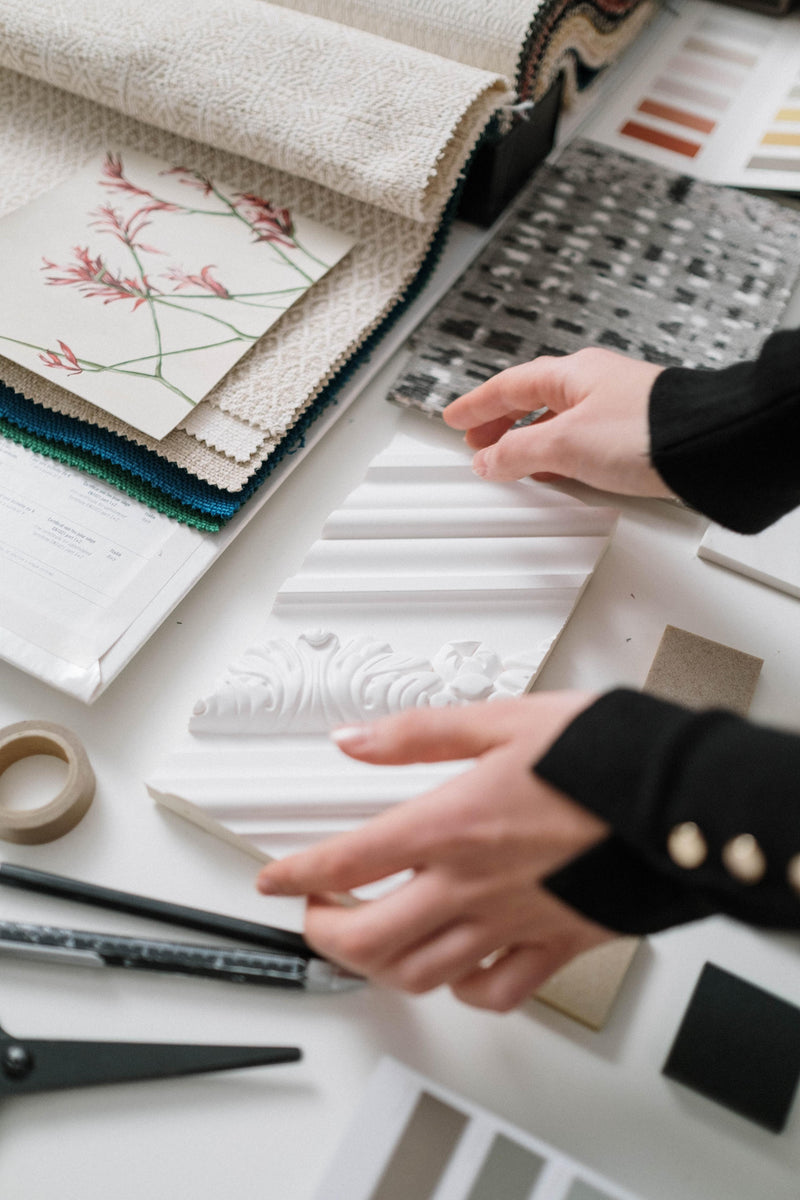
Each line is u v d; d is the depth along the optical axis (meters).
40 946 0.40
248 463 0.53
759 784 0.28
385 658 0.47
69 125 0.69
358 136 0.61
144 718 0.48
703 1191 0.37
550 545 0.52
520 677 0.47
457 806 0.33
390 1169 0.36
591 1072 0.39
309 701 0.46
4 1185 0.36
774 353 0.41
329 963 0.41
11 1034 0.39
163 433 0.53
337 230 0.64
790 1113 0.38
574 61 0.74
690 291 0.65
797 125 0.77
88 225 0.62
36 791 0.45
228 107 0.62
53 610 0.48
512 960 0.35
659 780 0.29
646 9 0.84
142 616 0.49
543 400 0.51
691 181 0.72
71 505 0.52
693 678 0.49
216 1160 0.37
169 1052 0.38
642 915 0.32
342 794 0.44
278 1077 0.39
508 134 0.66
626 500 0.56
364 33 0.66
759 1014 0.40
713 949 0.42
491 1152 0.37
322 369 0.57
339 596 0.50
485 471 0.52
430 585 0.50
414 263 0.63
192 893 0.43
